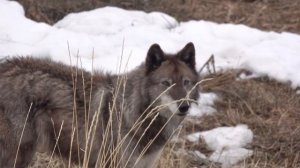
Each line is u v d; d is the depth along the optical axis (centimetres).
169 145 1442
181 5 2244
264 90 1761
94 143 1231
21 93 1207
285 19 2223
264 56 1881
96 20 1969
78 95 1230
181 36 1983
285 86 1791
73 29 1928
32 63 1233
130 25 1981
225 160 1453
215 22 2155
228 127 1588
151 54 1225
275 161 1462
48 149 1263
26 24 1880
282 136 1560
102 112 1220
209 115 1647
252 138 1550
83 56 1778
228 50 1938
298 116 1661
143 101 1213
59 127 1226
